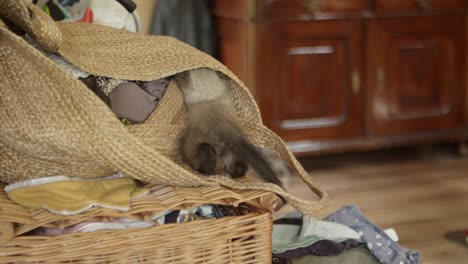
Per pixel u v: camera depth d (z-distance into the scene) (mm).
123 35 1645
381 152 3574
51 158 1408
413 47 3270
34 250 1353
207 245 1475
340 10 3104
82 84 1313
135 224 1432
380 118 3277
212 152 1531
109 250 1397
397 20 3215
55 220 1367
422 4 3225
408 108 3322
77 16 1967
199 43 3225
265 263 1540
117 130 1336
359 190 2984
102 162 1375
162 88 1573
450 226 2557
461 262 2240
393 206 2781
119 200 1399
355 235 1966
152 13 3123
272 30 3037
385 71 3242
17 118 1369
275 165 1606
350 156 3508
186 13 3174
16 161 1423
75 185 1419
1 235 1316
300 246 1900
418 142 3352
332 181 3113
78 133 1349
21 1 1375
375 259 1915
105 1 2031
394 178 3152
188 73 1595
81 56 1512
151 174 1408
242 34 3051
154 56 1553
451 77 3363
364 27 3170
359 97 3227
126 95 1507
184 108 1616
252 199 1500
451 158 3475
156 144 1498
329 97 3184
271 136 1619
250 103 1623
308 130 3174
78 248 1375
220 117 1587
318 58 3131
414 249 2346
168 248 1445
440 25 3295
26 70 1363
